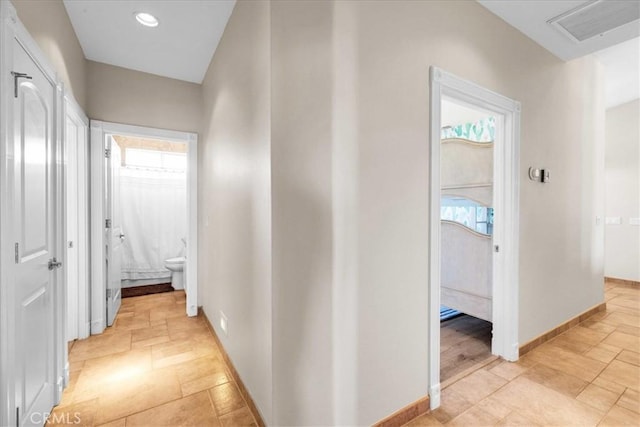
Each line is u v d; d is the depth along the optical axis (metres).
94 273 2.63
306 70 1.31
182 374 1.99
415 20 1.56
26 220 1.31
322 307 1.35
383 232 1.47
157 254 4.33
